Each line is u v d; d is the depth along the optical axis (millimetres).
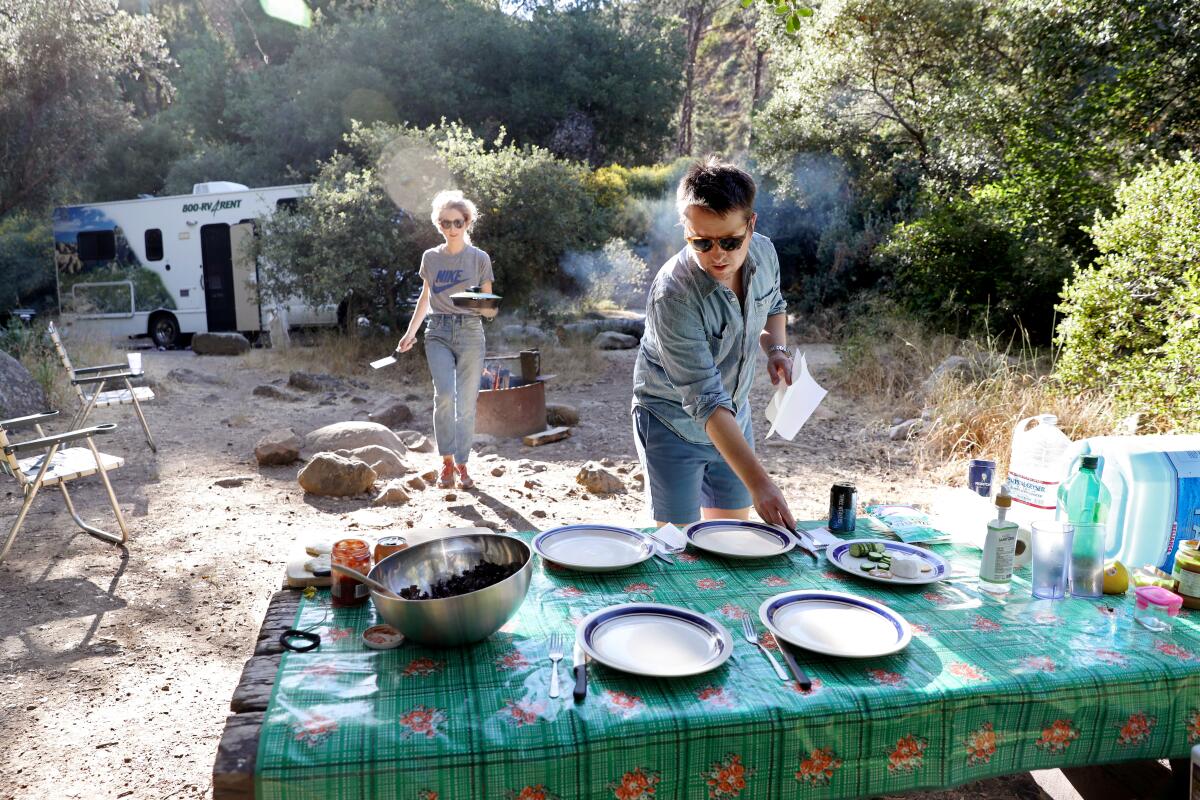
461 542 1959
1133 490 2111
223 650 3438
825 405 7988
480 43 24984
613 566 2098
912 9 12516
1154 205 6344
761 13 15914
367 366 10844
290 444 6340
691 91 35469
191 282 14008
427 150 10906
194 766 2668
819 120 14688
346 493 5473
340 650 1691
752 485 2273
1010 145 10562
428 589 1812
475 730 1405
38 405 7859
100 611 3775
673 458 2809
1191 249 5891
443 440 5508
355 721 1431
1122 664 1623
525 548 1885
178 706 3016
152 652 3410
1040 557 1972
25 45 15766
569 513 5098
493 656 1669
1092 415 5805
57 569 4250
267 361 11305
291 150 24031
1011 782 2525
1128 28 9422
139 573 4207
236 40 28172
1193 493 2090
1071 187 9133
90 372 6883
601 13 27969
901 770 1488
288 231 11203
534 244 11242
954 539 2412
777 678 1566
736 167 2209
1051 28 10344
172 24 29703
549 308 11852
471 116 24859
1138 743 1585
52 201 17938
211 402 8883
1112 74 9977
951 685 1532
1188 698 1595
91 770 2643
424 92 23906
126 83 27406
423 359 10758
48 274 18766
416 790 1341
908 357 8781
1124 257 6430
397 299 11773
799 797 1461
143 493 5574
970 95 11328
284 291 11414
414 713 1457
